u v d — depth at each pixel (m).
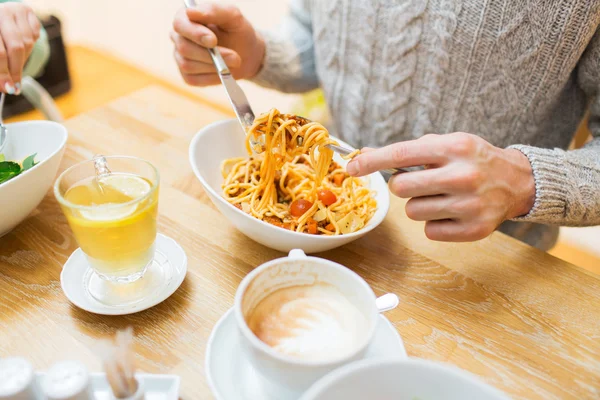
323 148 0.87
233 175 0.95
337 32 1.22
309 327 0.57
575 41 0.99
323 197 0.89
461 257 0.84
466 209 0.73
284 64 1.34
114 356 0.50
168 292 0.71
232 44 1.18
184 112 1.23
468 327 0.71
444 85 1.12
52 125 0.90
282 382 0.52
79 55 3.31
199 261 0.80
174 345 0.65
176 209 0.91
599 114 1.05
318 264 0.60
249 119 0.92
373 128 1.29
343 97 1.30
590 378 0.64
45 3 3.14
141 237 0.69
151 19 2.97
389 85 1.19
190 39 1.04
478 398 0.45
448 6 1.03
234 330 0.64
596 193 0.82
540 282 0.80
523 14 0.98
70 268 0.75
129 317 0.69
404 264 0.82
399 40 1.12
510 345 0.68
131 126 1.16
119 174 0.74
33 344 0.64
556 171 0.80
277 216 0.88
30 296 0.71
